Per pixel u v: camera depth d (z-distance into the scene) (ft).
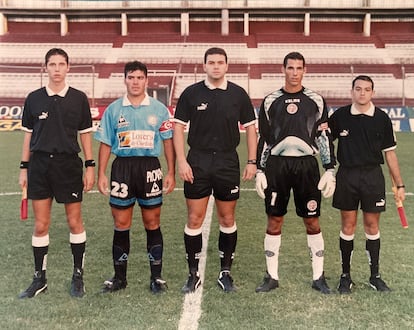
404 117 61.05
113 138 10.75
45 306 9.80
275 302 10.02
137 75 10.32
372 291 10.60
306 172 10.46
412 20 95.61
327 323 8.99
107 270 12.07
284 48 92.94
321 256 10.93
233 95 10.61
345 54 91.66
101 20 97.30
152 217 10.86
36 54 92.02
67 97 10.31
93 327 8.86
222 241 11.22
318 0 94.17
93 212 18.90
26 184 10.68
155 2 94.07
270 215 10.82
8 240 14.66
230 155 10.80
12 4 95.40
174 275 11.75
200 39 94.17
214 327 8.84
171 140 11.03
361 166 10.59
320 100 10.40
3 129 61.72
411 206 19.39
